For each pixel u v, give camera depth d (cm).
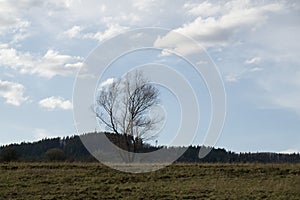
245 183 3425
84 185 3388
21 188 3278
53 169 3859
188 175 3697
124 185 3394
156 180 3572
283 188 3244
